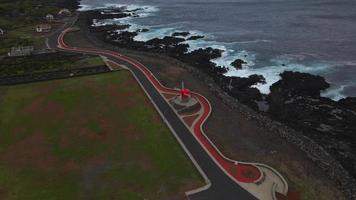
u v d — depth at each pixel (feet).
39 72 260.62
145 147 166.30
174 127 183.42
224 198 132.67
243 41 350.02
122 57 299.38
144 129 181.78
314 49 315.58
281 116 204.74
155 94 222.07
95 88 232.53
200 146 165.99
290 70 270.87
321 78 245.86
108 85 237.04
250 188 137.69
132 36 382.42
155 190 137.80
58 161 158.10
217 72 271.49
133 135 176.55
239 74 268.41
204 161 154.61
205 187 138.41
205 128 186.29
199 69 276.62
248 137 179.52
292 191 140.46
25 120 193.88
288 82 244.83
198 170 148.36
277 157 163.22
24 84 241.76
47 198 135.03
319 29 377.91
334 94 230.89
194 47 336.08
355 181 148.66
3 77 252.01
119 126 185.26
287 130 187.83
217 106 211.41
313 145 173.06
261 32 379.55
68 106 208.44
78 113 200.13
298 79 246.68
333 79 252.62
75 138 175.52
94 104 210.18
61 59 290.15
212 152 161.27
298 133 186.09
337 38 343.87
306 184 145.28
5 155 163.43
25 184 143.33
